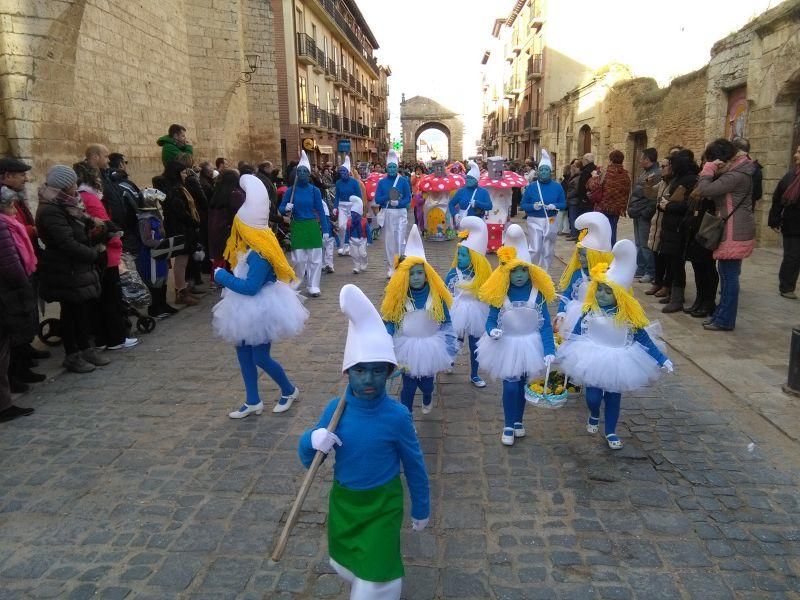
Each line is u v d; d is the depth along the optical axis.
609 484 3.79
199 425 4.73
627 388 3.92
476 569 3.03
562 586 2.90
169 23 13.20
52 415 4.93
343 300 2.39
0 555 3.18
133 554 3.18
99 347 6.63
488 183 11.89
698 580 2.92
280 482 3.88
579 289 4.87
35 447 4.39
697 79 14.81
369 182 15.65
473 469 4.02
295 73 27.67
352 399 2.46
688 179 7.20
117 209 7.06
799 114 11.07
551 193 9.43
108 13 10.40
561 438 4.45
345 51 42.25
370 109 57.47
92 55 9.85
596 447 4.29
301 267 8.99
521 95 43.25
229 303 4.62
